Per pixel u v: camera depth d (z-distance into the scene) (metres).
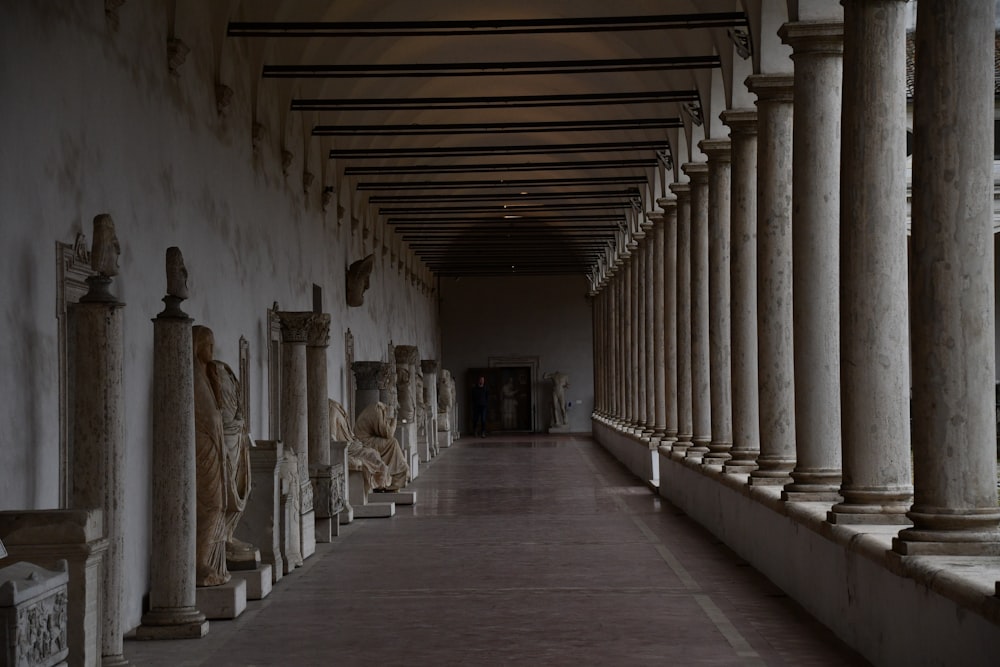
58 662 7.31
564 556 16.62
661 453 26.50
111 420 9.69
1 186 9.38
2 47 9.44
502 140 37.47
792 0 13.52
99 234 9.78
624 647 10.70
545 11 23.81
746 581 14.38
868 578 9.98
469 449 46.31
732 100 18.69
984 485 8.94
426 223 45.69
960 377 8.89
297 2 20.80
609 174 41.00
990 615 7.10
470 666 10.05
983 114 8.78
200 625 11.42
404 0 23.09
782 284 15.96
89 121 11.44
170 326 11.39
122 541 9.79
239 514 13.09
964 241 8.83
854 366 11.16
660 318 31.25
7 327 9.47
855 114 11.00
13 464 9.56
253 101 19.23
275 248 21.02
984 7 8.74
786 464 15.80
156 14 13.85
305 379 17.73
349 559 16.55
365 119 29.92
